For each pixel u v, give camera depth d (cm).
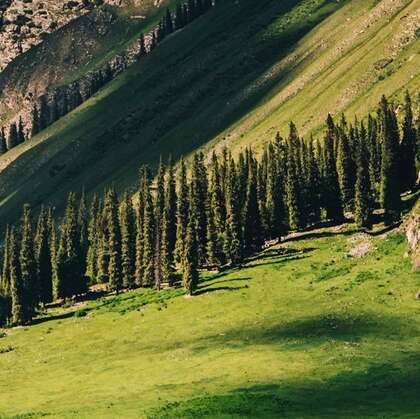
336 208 14100
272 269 12212
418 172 14350
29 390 8438
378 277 10156
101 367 9106
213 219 14088
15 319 13425
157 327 10788
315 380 6788
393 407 5862
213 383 7131
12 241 13750
